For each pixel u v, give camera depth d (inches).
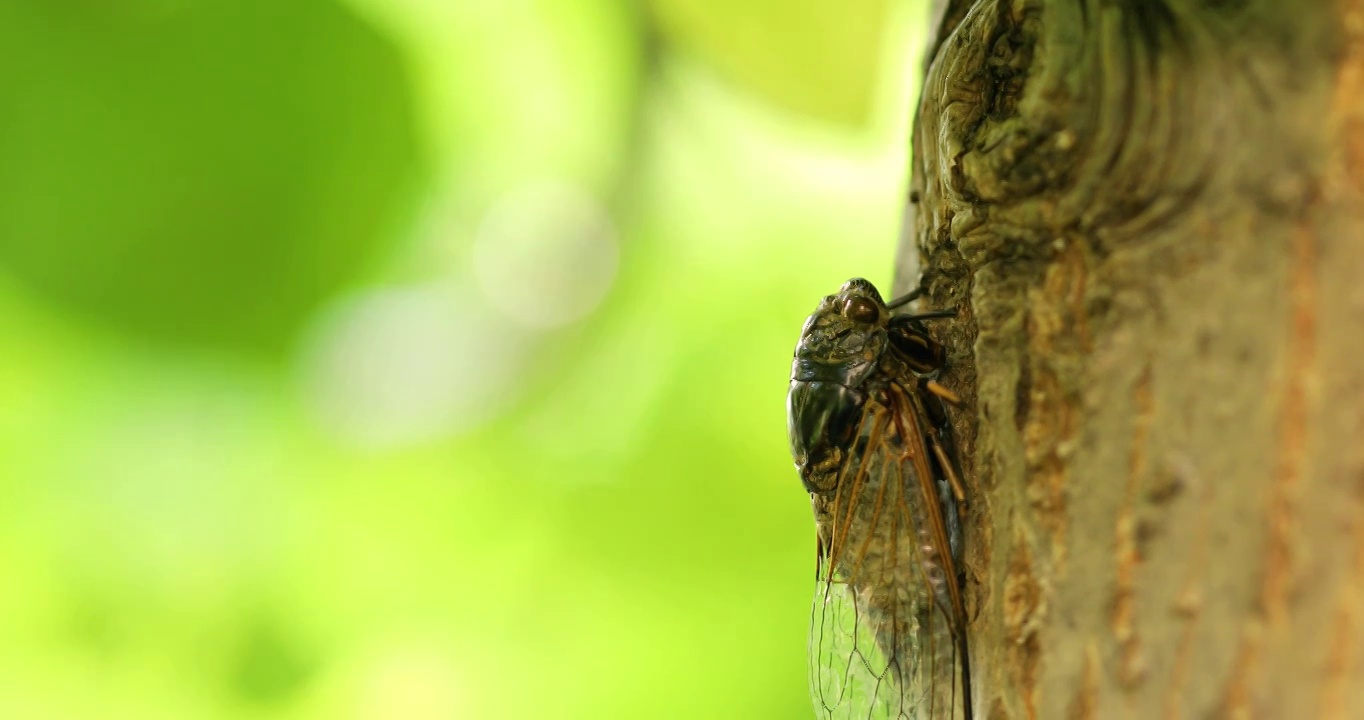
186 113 21.4
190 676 32.0
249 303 22.6
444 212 27.7
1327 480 14.4
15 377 26.5
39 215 21.4
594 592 33.5
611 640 33.5
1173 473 14.7
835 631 16.6
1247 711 14.4
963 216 15.4
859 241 30.7
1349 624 14.4
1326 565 14.4
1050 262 15.1
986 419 15.3
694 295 31.9
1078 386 14.9
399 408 31.1
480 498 32.9
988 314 15.3
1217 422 14.6
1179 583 14.6
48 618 30.6
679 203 30.2
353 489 32.0
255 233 22.2
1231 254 14.7
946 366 16.2
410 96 22.3
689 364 32.5
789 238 30.8
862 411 16.3
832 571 16.4
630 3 26.0
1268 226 14.6
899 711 16.1
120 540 30.3
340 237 22.6
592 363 32.3
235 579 31.6
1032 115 14.9
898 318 16.3
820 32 21.8
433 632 33.7
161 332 22.6
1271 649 14.4
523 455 32.8
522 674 33.7
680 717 32.9
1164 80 14.8
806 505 32.6
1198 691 14.5
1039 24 15.0
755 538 32.9
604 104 27.9
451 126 26.6
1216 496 14.6
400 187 22.7
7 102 21.1
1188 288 14.7
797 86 22.5
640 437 32.9
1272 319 14.6
